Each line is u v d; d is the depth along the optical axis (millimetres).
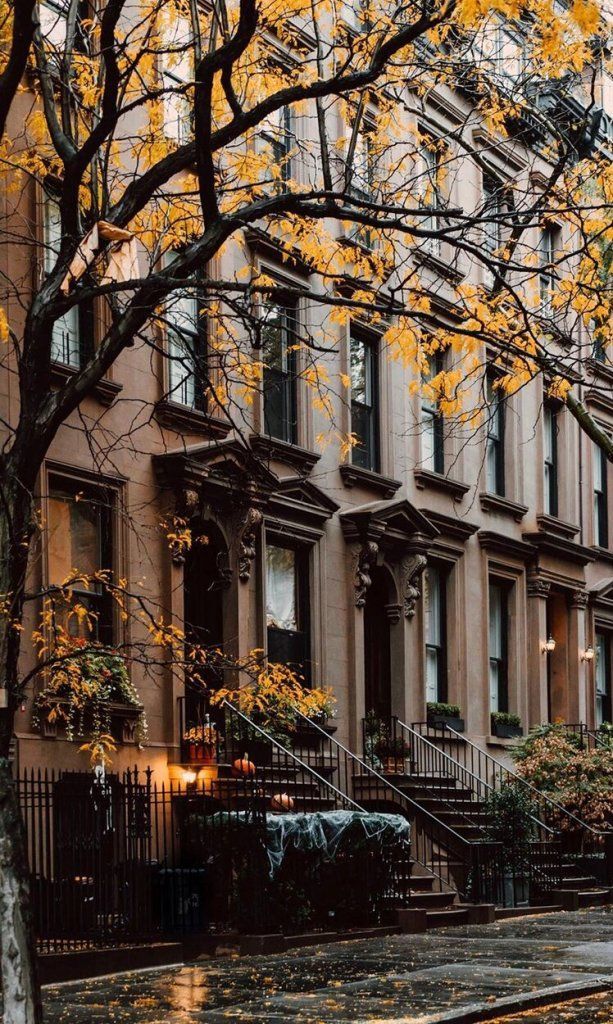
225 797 18266
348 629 23062
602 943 16578
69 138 11141
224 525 20141
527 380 12336
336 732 22438
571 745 26359
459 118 26047
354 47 12930
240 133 10984
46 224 17266
